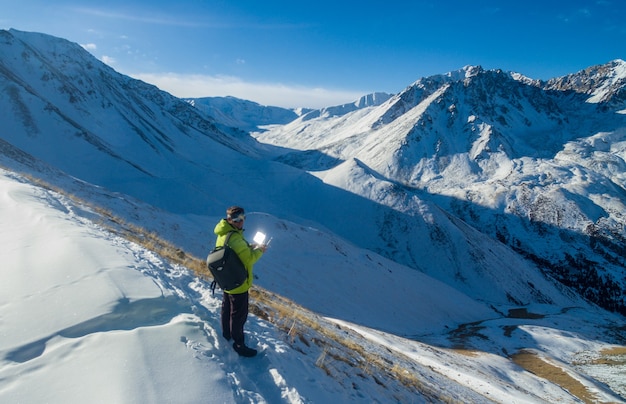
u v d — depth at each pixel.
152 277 6.43
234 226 5.30
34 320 4.50
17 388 3.45
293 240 61.38
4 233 7.30
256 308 8.35
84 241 7.04
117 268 6.06
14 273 5.60
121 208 41.12
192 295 7.02
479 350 44.56
